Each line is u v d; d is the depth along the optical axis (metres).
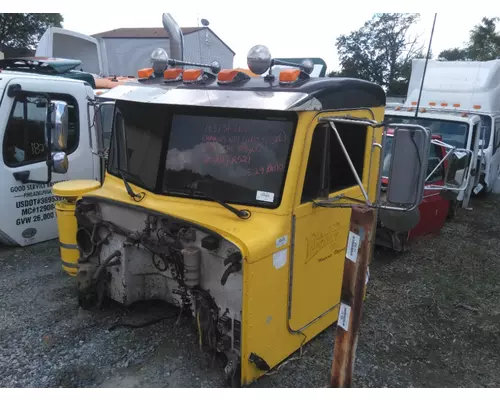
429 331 4.04
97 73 10.81
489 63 9.09
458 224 7.55
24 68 6.89
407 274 5.23
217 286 2.86
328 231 3.27
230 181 2.96
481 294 4.86
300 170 2.81
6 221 5.07
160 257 3.17
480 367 3.55
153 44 22.22
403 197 2.41
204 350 3.03
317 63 5.46
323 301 3.43
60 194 3.75
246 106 2.73
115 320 3.75
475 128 8.09
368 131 3.54
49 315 3.84
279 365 3.15
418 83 9.62
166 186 3.17
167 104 3.10
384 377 3.34
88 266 3.58
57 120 4.03
